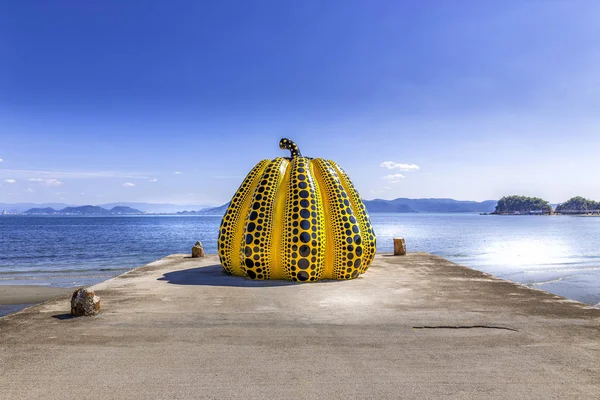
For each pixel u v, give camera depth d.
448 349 5.59
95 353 5.44
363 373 4.82
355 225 10.88
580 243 48.91
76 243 48.38
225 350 5.54
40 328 6.52
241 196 11.70
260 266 10.60
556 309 7.67
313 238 10.37
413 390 4.41
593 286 18.67
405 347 5.66
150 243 48.72
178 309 7.69
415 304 8.06
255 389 4.43
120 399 4.22
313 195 10.81
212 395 4.30
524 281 20.09
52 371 4.88
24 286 18.31
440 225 119.94
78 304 7.20
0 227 98.06
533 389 4.43
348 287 9.77
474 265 26.84
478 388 4.45
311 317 7.13
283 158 12.09
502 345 5.74
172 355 5.36
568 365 5.05
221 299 8.52
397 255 16.20
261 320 6.95
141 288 9.69
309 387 4.48
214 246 43.97
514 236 64.62
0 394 4.32
